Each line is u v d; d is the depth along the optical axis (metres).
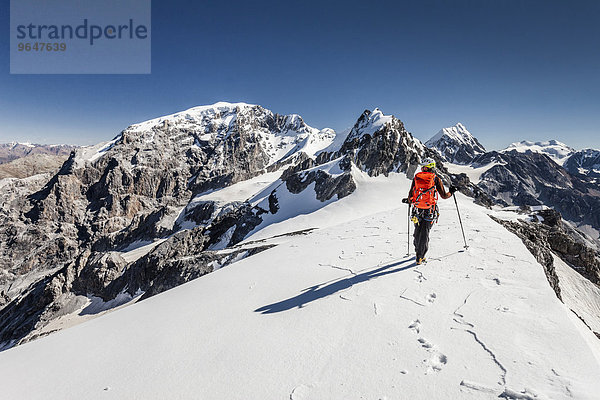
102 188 184.75
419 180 7.15
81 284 64.12
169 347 4.92
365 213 63.28
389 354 3.90
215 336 5.04
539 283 5.33
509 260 6.66
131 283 62.12
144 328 5.96
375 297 5.62
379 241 10.30
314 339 4.49
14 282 123.81
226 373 3.96
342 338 4.42
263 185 165.62
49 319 58.22
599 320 27.75
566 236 36.59
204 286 8.30
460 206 17.23
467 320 4.44
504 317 4.38
